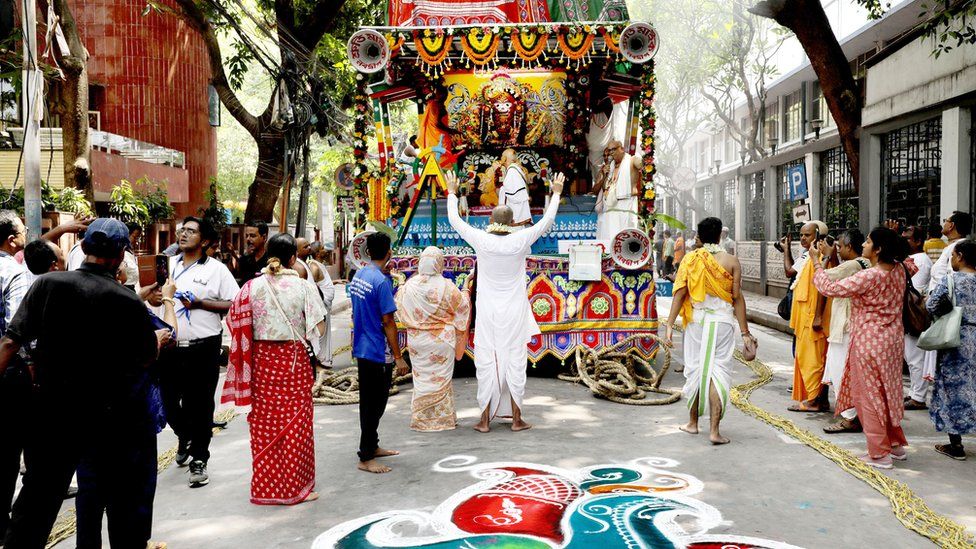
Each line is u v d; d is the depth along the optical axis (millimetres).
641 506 4938
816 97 21828
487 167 11047
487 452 6266
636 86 11164
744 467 5785
